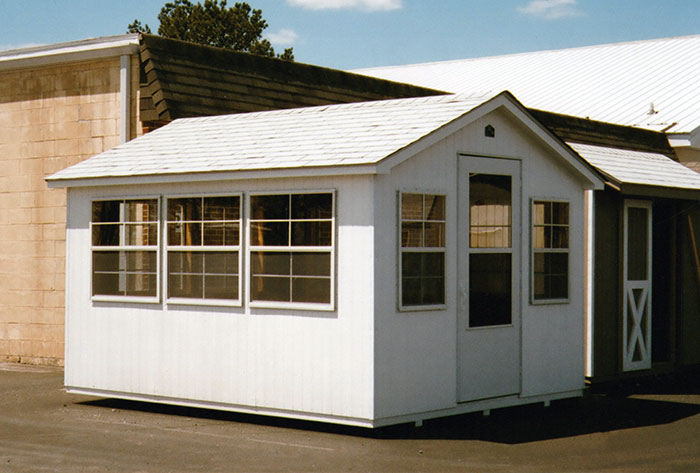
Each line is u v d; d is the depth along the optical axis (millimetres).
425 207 10648
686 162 23891
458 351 11000
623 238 14852
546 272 12391
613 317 14758
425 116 11172
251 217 10961
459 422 11234
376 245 10016
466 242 11133
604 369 14523
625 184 14109
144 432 10445
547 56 34094
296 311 10570
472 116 11000
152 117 14891
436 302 10773
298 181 10555
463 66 35500
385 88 18766
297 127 12141
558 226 12594
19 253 17016
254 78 16172
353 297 10125
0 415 11594
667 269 16484
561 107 28188
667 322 16438
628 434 10734
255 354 10906
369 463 8969
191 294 11484
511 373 11750
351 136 11031
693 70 28312
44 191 16734
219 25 50656
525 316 11953
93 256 12367
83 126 16188
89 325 12375
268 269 10836
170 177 11500
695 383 15352
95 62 16031
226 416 11453
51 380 14766
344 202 10219
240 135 12414
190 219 11516
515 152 11859
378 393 10023
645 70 29328
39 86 16734
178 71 15117
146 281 11891
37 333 16844
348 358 10156
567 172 12711
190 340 11453
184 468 8719
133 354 11953
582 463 9180
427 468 8812
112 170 12172
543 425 11195
